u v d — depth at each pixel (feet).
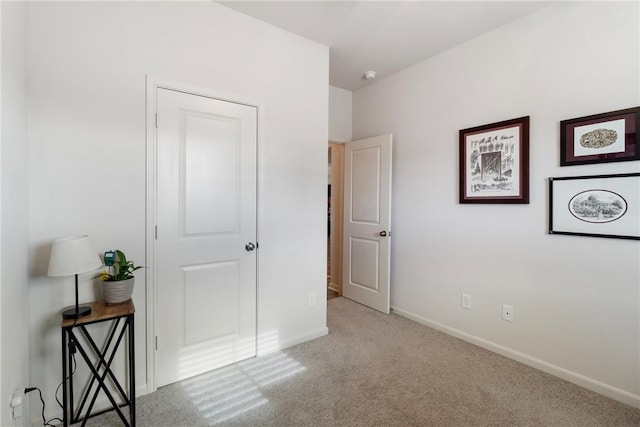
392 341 8.56
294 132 8.14
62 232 5.22
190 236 6.62
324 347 8.20
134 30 5.84
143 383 6.11
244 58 7.23
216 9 6.81
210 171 6.83
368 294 11.33
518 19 7.36
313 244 8.64
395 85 10.55
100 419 5.44
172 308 6.44
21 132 4.59
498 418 5.51
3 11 3.82
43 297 5.11
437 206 9.30
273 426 5.29
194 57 6.53
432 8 6.97
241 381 6.60
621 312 5.98
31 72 4.92
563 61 6.65
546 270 6.99
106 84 5.57
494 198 7.84
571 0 6.50
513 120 7.42
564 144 6.62
